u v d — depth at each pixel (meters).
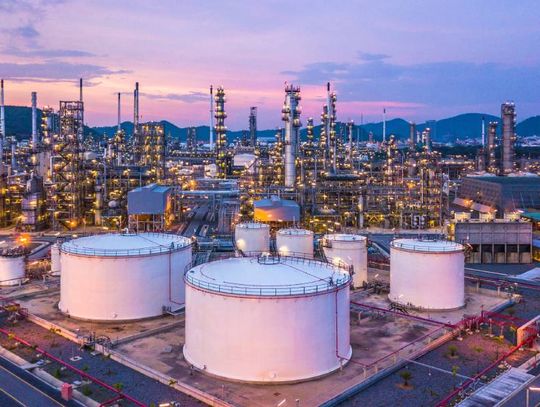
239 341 44.25
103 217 129.38
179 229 133.38
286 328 44.03
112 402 40.66
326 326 45.88
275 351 44.00
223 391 42.56
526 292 76.06
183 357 49.69
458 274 66.31
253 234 91.44
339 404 41.06
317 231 125.12
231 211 140.75
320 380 45.00
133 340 54.47
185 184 174.62
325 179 138.62
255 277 47.47
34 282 78.44
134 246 63.38
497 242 95.44
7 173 149.00
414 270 66.31
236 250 88.94
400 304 66.75
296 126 142.12
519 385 44.41
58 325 58.78
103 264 59.59
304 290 44.88
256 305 43.81
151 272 61.03
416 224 134.00
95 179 140.00
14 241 113.94
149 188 126.25
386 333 56.62
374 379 45.09
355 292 73.69
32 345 52.97
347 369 47.25
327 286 46.31
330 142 175.50
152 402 40.97
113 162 161.38
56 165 131.75
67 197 131.75
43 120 147.12
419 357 50.59
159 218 123.19
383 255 100.88
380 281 80.19
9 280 75.88
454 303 65.88
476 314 63.94
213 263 52.75
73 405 40.81
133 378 45.50
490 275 86.31
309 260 54.41
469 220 101.00
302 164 143.50
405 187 136.88
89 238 68.12
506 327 59.47
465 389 43.53
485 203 153.25
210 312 45.50
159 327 58.12
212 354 45.50
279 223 115.44
